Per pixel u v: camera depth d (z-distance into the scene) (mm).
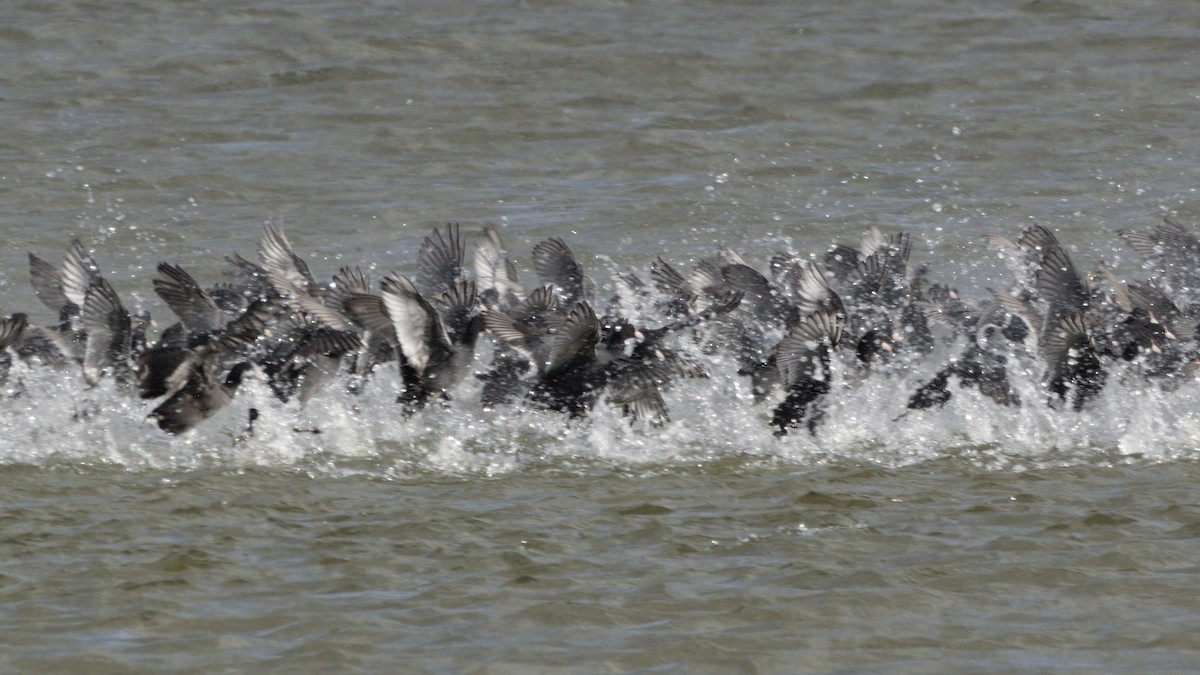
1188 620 52750
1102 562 58594
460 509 66750
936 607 54156
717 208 133500
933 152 148125
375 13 180125
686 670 48906
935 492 69312
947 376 81938
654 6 184375
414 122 153500
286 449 77500
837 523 64125
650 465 75188
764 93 161125
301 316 79812
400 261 120312
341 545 60969
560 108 157250
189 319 78062
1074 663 49250
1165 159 145625
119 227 126750
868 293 86688
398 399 73125
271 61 166875
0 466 73562
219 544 61125
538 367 76062
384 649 50281
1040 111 157375
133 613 53250
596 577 57125
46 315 107000
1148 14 181750
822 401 79500
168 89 160375
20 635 51219
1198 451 76875
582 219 130125
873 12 183375
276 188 136875
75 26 174500
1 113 153125
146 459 75500
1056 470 73438
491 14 180750
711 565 58531
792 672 48719
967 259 121188
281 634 51531
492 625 52438
